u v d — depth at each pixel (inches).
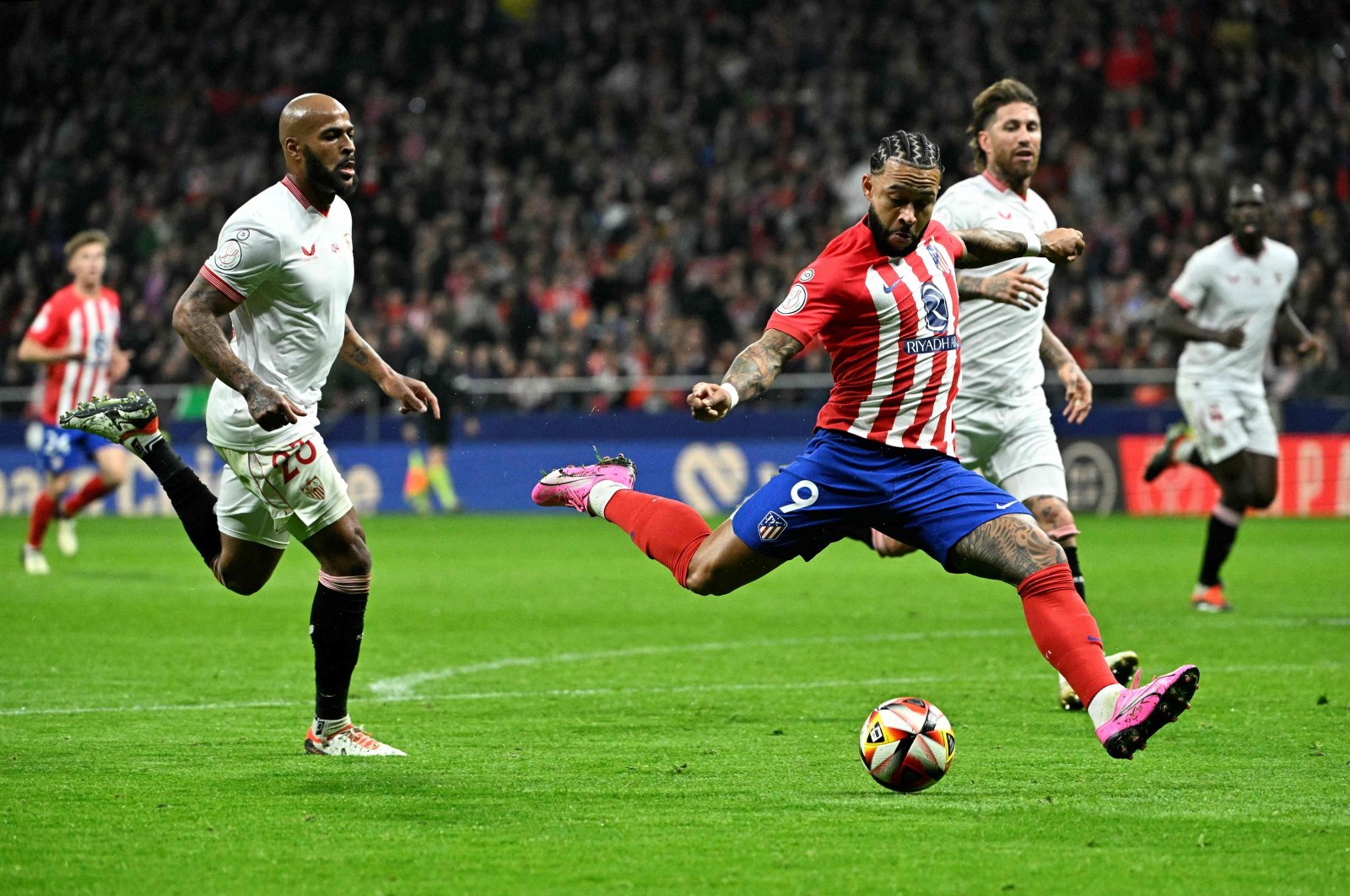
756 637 1376.7
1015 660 1217.4
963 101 3779.5
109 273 3841.0
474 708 991.0
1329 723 906.1
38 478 3336.6
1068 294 3223.4
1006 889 552.1
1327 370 2950.3
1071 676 705.0
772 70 4033.0
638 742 862.5
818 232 3553.2
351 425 3373.5
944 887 556.1
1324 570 1962.4
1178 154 3481.8
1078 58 3804.1
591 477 828.0
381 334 3420.3
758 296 3393.2
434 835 634.8
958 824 652.1
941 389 741.9
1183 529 2657.5
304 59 4328.3
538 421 3248.0
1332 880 563.5
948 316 740.7
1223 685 1057.5
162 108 4355.3
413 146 4057.6
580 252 3693.4
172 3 4507.9
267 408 743.7
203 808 685.3
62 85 4394.7
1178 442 1758.1
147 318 3629.4
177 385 3459.6
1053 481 1029.2
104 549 2396.7
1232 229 1568.7
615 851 607.5
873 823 653.9
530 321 3398.1
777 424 3090.6
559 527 2906.0
